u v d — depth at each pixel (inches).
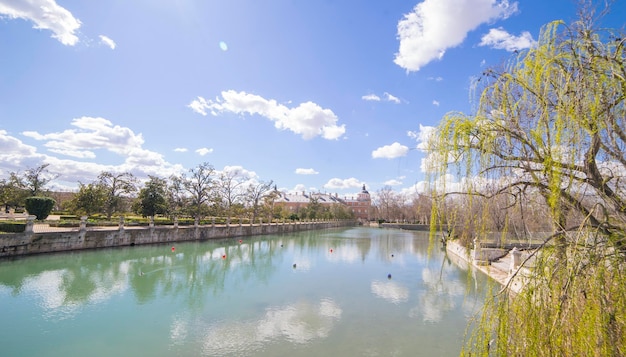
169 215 1621.6
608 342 125.3
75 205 1298.0
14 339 381.4
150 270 783.7
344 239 1948.8
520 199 171.2
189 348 370.9
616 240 135.9
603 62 141.9
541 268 146.6
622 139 142.1
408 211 3316.9
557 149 141.0
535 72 155.2
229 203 2022.6
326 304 551.2
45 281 628.4
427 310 522.9
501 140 169.9
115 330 416.8
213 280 717.9
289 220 2787.9
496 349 151.5
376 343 390.3
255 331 424.2
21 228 792.3
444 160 179.6
